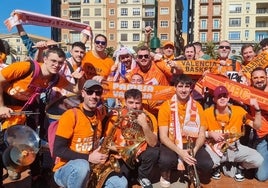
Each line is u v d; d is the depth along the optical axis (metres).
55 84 5.04
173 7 87.81
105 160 4.31
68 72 6.06
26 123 5.11
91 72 6.79
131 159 4.83
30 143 4.45
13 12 6.52
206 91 6.77
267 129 5.74
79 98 4.90
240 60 8.88
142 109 5.23
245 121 5.68
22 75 4.55
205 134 5.41
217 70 6.99
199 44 9.06
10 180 5.50
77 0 93.62
